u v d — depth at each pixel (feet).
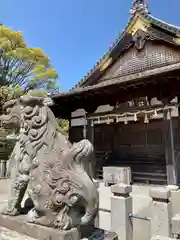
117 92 26.61
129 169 25.63
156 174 26.99
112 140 36.24
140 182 27.07
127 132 34.99
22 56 43.04
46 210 6.41
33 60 45.78
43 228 6.40
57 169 6.49
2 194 17.87
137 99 26.16
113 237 7.04
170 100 23.59
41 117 7.26
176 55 30.04
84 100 30.68
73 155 6.64
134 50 34.76
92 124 30.60
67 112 36.60
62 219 6.20
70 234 6.09
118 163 33.09
